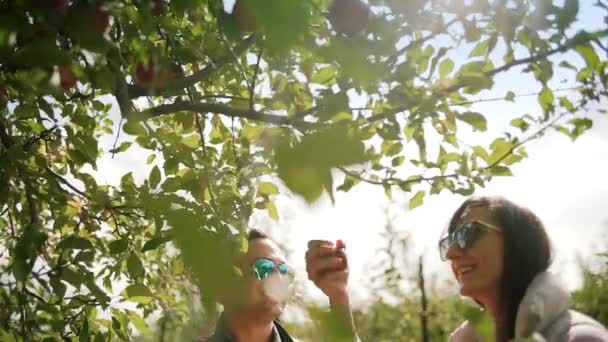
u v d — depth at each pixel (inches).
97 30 37.6
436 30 50.6
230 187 82.4
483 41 67.4
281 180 15.3
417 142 78.3
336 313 17.5
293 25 16.2
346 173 16.1
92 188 89.0
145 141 86.8
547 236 85.3
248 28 17.4
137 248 99.7
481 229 82.0
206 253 15.8
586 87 84.5
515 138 92.1
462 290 82.0
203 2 50.8
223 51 63.7
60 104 89.3
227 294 15.8
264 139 17.0
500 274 80.0
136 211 90.8
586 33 54.3
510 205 84.5
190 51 62.4
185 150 85.1
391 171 87.3
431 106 62.2
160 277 132.6
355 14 39.0
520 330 61.7
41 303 85.6
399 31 42.1
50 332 85.1
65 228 104.7
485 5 54.8
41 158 88.6
